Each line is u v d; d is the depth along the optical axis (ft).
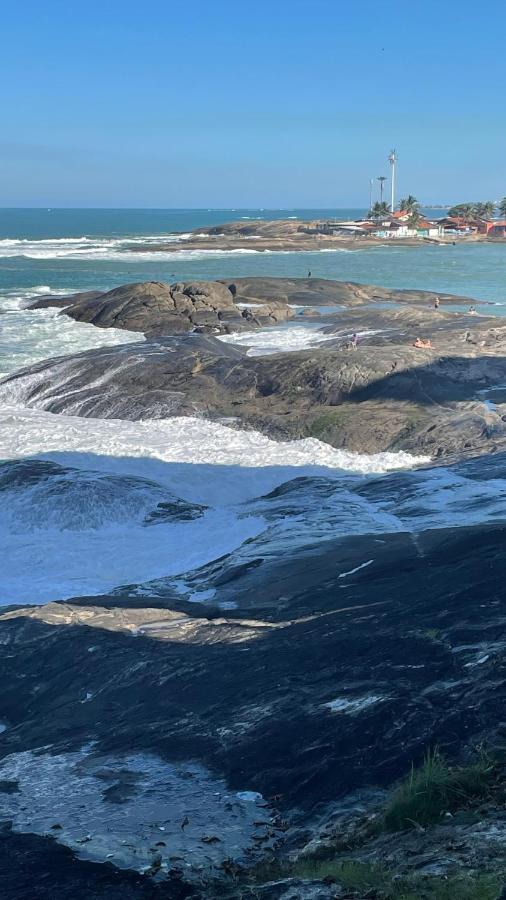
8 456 89.61
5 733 38.99
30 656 45.39
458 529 55.93
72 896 22.09
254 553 59.67
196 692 37.32
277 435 97.86
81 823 26.96
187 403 107.45
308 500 73.46
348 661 36.68
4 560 65.10
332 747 29.35
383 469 86.74
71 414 110.63
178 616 48.37
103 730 36.06
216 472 85.97
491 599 40.37
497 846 19.67
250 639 42.83
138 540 68.44
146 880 22.85
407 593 44.16
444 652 35.19
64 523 71.56
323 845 23.50
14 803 29.32
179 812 27.27
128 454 90.43
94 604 51.26
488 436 91.09
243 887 21.42
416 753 27.78
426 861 19.76
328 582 50.03
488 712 29.19
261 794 28.07
